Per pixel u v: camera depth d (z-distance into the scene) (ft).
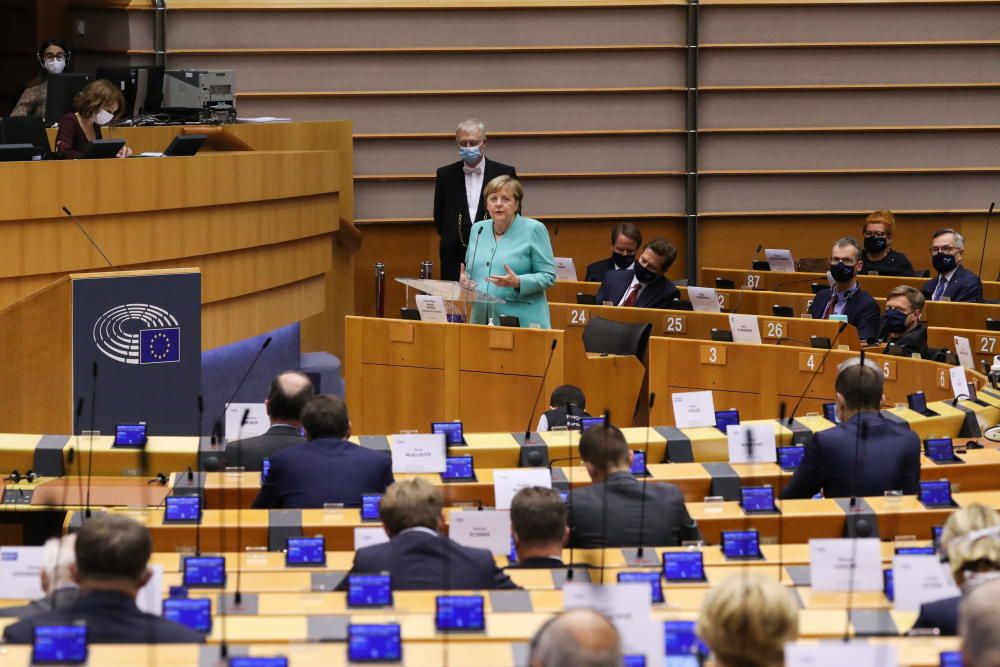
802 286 96.22
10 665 24.95
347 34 100.63
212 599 31.17
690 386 69.67
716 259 106.22
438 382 65.98
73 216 63.52
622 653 20.93
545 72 102.94
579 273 105.70
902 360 62.59
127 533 27.45
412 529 32.96
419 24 101.14
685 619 29.45
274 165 77.41
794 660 22.95
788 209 106.01
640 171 104.68
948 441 47.01
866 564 31.83
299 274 82.58
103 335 57.31
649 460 48.01
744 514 40.14
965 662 22.31
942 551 30.48
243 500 42.93
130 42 98.12
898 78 104.94
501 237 66.23
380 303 98.12
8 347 56.49
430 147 102.37
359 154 101.91
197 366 59.31
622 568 34.24
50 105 76.48
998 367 58.13
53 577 30.73
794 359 66.44
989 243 107.34
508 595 30.60
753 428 45.80
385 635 26.09
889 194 106.32
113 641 26.68
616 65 103.40
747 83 104.47
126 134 77.20
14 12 101.65
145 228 68.03
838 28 104.17
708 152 104.99
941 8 104.27
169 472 45.73
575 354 68.95
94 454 45.44
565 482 42.91
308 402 44.50
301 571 34.60
